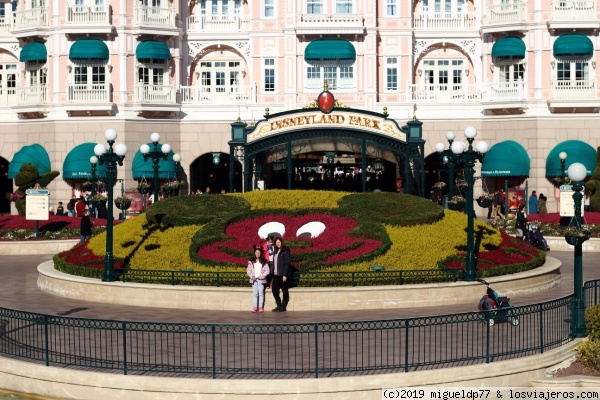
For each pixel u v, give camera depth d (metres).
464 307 33.16
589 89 65.31
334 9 67.62
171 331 23.86
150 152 46.34
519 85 65.62
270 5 68.75
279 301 32.50
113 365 24.73
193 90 68.12
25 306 33.84
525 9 65.94
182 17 69.44
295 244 36.16
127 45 66.38
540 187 65.38
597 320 26.73
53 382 24.39
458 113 67.25
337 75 67.75
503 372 24.52
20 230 51.50
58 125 66.44
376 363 24.69
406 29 68.25
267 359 25.03
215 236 37.00
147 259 35.97
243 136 52.88
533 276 36.34
